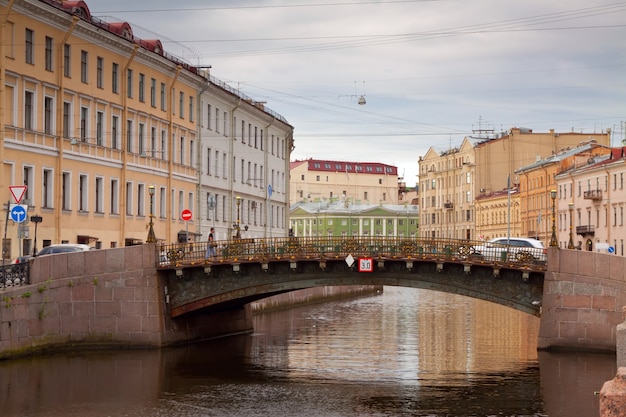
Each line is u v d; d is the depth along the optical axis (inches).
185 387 1246.3
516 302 1553.9
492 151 5068.9
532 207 4397.1
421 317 2463.1
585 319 1502.2
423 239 1561.3
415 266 1579.7
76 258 1545.3
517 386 1261.1
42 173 1898.4
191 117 2679.6
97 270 1563.7
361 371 1406.3
